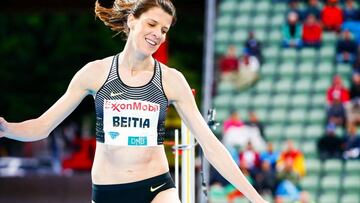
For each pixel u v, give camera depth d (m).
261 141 33.47
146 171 10.55
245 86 37.38
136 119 10.45
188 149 13.11
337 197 33.16
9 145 47.78
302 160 32.59
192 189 13.16
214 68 37.91
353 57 38.34
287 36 39.00
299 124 35.94
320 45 38.69
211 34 36.12
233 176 10.49
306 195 31.95
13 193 33.41
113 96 10.45
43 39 52.91
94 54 52.66
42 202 33.31
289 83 37.53
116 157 10.52
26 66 52.69
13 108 52.38
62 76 52.75
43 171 41.19
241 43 39.00
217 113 36.34
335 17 38.97
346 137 34.44
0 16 52.81
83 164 39.53
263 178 31.97
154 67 10.54
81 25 52.69
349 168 33.84
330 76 37.78
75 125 50.53
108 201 10.62
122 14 10.62
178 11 43.50
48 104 52.75
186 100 10.63
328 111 34.97
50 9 42.00
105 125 10.50
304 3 40.59
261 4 40.94
